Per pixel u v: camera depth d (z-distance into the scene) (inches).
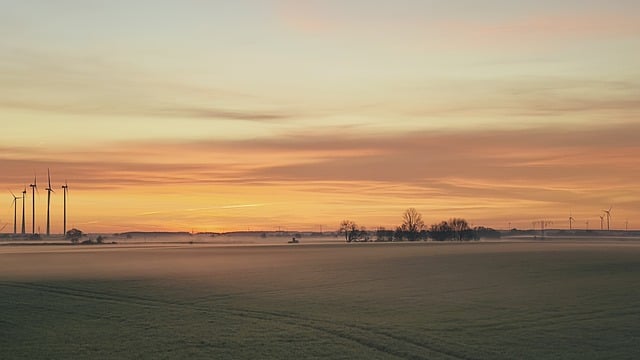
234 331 1328.7
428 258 4005.9
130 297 1911.9
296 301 1796.3
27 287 2210.9
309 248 6771.7
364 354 1109.7
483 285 2210.9
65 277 2630.4
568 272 2753.4
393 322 1417.3
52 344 1216.2
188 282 2381.9
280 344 1195.9
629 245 7308.1
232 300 1828.2
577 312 1549.0
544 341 1198.9
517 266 3149.6
